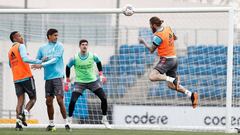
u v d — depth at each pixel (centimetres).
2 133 2641
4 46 4428
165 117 3891
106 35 4691
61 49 2980
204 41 4862
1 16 4203
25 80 3011
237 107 3562
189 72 4100
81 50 3122
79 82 3138
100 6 5788
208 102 3984
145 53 4184
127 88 4147
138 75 4153
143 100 4109
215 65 4044
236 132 3127
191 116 3866
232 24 3191
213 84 4012
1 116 4503
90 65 3138
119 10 3353
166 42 2955
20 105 3033
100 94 3184
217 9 3247
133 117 3944
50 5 5741
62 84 2998
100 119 3888
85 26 4722
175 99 4075
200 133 2998
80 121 3856
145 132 3041
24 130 3052
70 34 4672
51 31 2981
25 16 4075
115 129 3356
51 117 3030
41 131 2958
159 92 4109
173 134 2875
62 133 2778
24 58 2948
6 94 4494
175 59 2994
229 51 3170
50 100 3002
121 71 4162
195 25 4988
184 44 4844
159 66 2977
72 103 3108
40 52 2997
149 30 4547
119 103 4125
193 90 4075
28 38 4153
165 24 4909
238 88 3578
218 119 3850
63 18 5075
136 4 5728
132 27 4712
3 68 4462
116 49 4166
